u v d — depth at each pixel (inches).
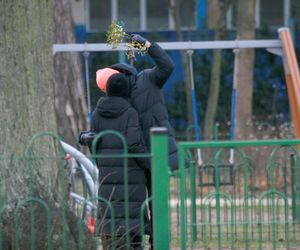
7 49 578.9
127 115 597.0
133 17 1795.0
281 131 1256.8
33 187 569.0
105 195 591.8
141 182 591.5
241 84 1242.6
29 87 586.6
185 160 588.4
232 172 779.4
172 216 804.0
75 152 655.1
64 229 543.2
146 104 626.8
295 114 927.7
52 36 614.2
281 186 771.4
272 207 615.8
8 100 577.9
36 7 591.5
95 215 572.4
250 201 732.7
